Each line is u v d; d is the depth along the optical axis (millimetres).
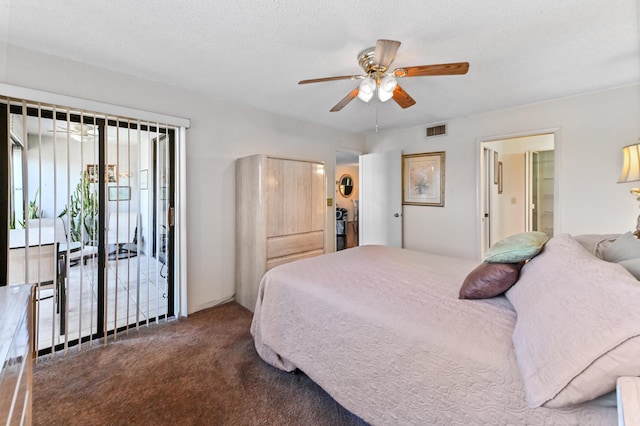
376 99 3102
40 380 1820
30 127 2145
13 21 1707
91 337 2260
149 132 2604
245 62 2238
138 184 2602
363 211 4855
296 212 3195
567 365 819
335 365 1541
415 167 4312
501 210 4855
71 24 1740
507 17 1657
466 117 3754
